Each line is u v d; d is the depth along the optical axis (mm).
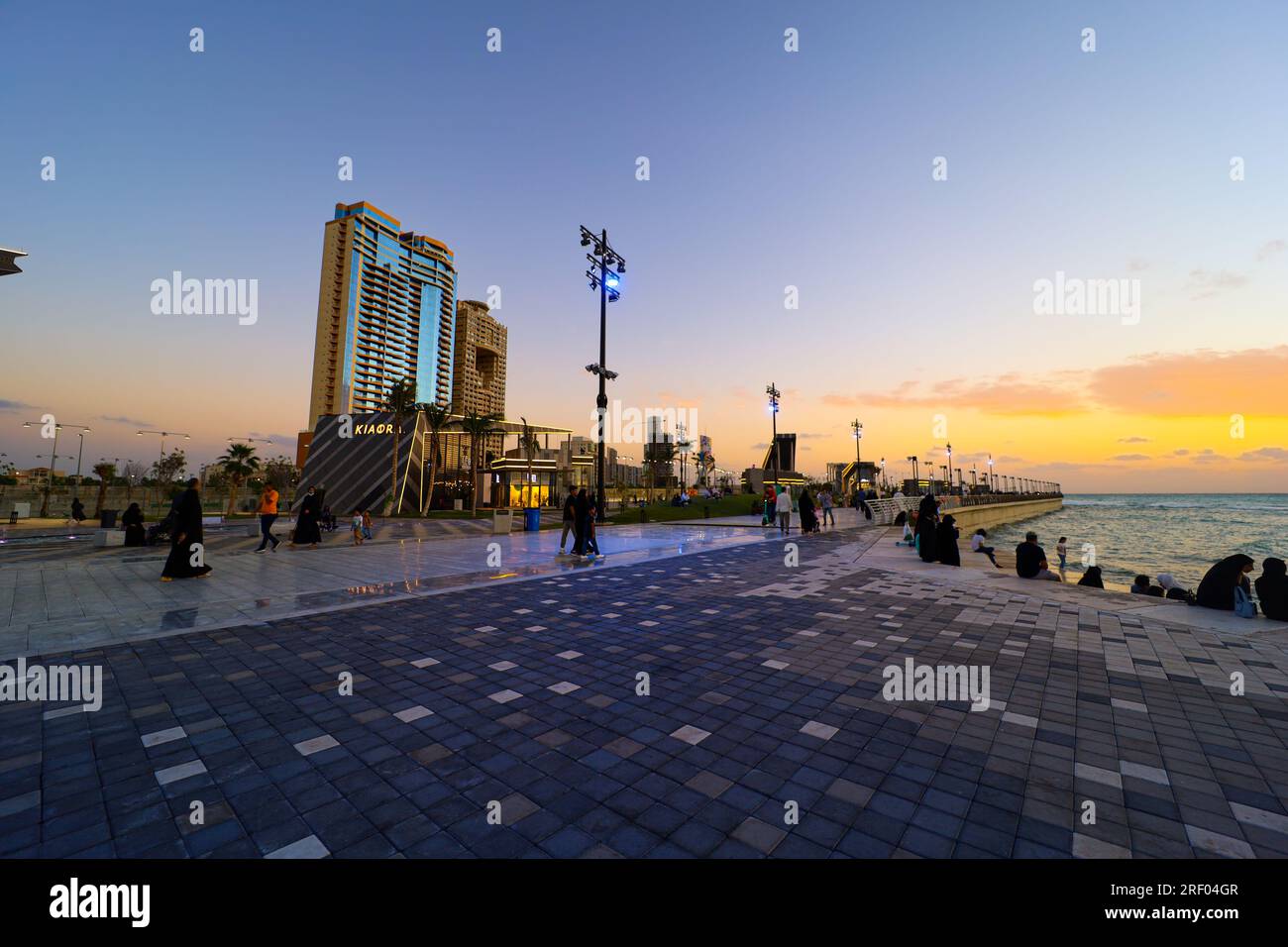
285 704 4137
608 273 20391
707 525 25359
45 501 41031
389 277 138500
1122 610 7434
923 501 12586
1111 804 2824
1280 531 60938
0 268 8086
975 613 7273
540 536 20328
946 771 3180
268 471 82562
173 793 2885
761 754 3395
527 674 4879
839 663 5211
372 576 10227
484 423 51906
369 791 2934
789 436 58250
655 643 5855
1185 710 4070
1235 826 2629
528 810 2773
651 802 2850
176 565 9539
